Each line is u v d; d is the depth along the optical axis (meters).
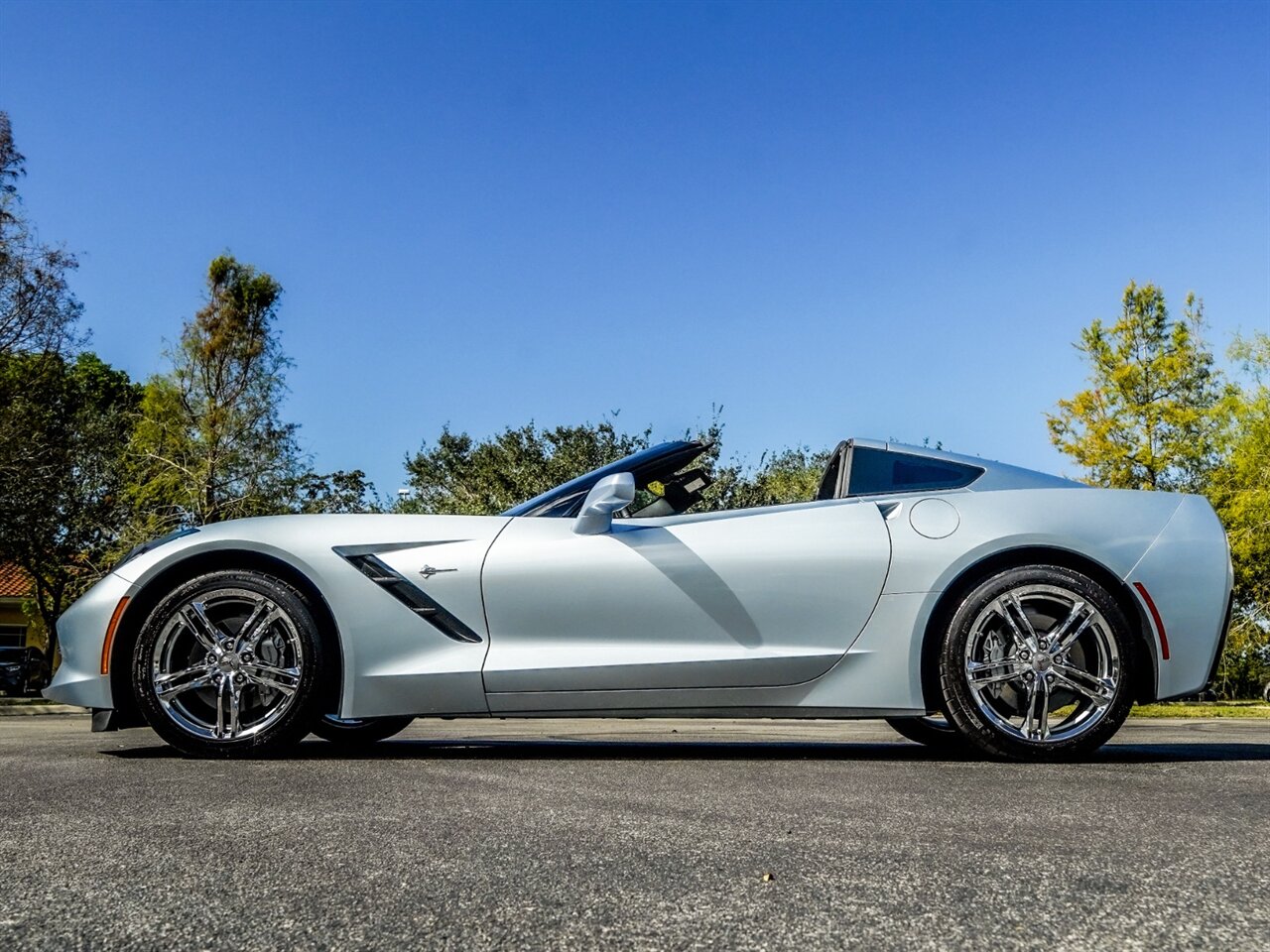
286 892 1.59
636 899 1.54
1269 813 2.31
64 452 25.19
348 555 3.63
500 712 3.58
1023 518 3.65
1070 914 1.46
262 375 30.05
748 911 1.47
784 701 3.60
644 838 2.00
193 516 28.58
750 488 15.59
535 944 1.33
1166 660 3.58
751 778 2.87
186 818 2.21
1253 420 25.86
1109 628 3.52
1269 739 5.79
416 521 3.73
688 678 3.56
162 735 3.53
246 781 2.78
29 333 24.16
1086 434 26.44
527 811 2.30
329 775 2.92
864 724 8.66
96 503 27.64
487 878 1.67
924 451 3.91
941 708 3.60
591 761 3.38
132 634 3.64
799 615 3.60
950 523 3.66
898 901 1.53
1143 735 7.00
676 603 3.60
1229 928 1.39
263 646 3.58
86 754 3.63
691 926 1.41
